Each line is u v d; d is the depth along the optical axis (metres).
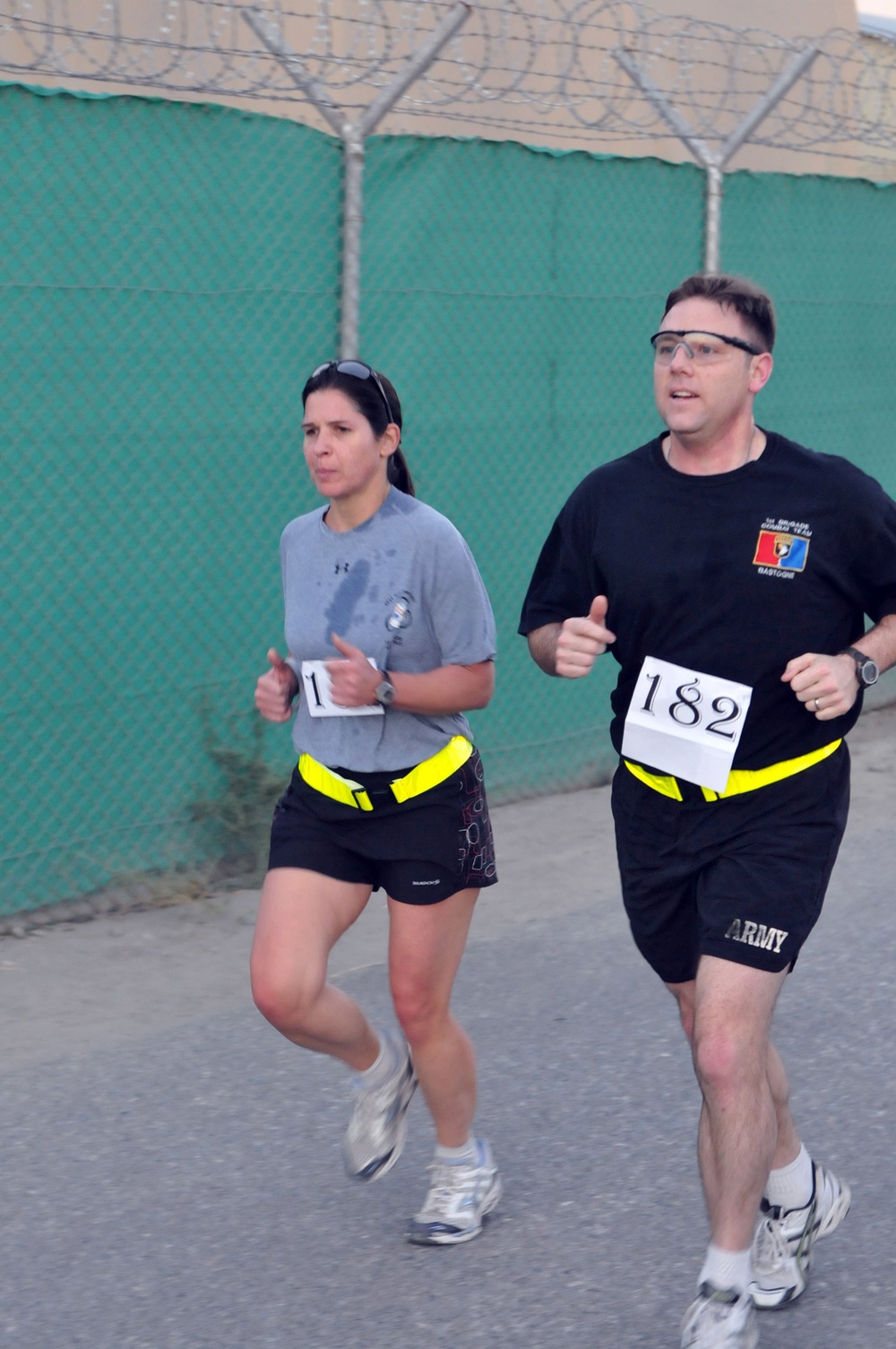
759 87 23.95
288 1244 8.38
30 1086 10.12
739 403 7.25
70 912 13.15
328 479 7.86
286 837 8.09
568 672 7.28
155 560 13.30
